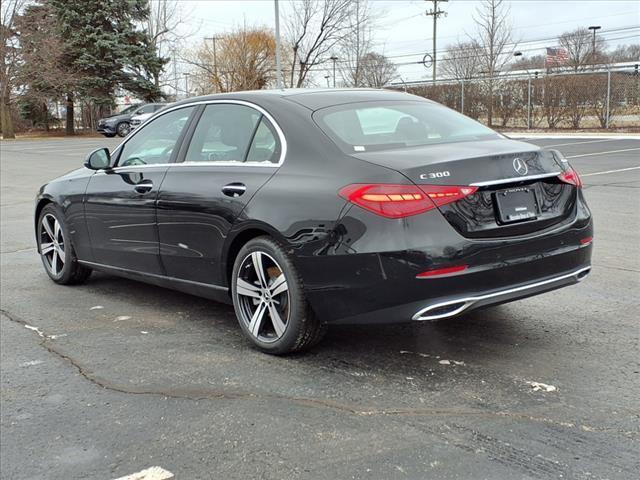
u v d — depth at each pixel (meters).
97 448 3.09
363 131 4.02
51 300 5.64
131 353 4.30
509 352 4.03
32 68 39.81
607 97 25.25
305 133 4.00
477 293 3.51
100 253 5.52
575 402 3.33
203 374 3.90
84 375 3.96
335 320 3.75
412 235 3.41
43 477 2.85
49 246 6.23
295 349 4.04
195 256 4.53
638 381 3.55
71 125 44.69
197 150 4.68
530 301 5.04
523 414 3.22
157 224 4.79
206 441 3.11
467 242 3.46
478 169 3.55
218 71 46.41
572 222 3.91
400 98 4.62
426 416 3.24
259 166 4.15
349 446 2.99
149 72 45.16
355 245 3.52
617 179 11.80
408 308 3.49
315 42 43.28
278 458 2.92
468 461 2.81
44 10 39.72
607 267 5.95
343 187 3.62
